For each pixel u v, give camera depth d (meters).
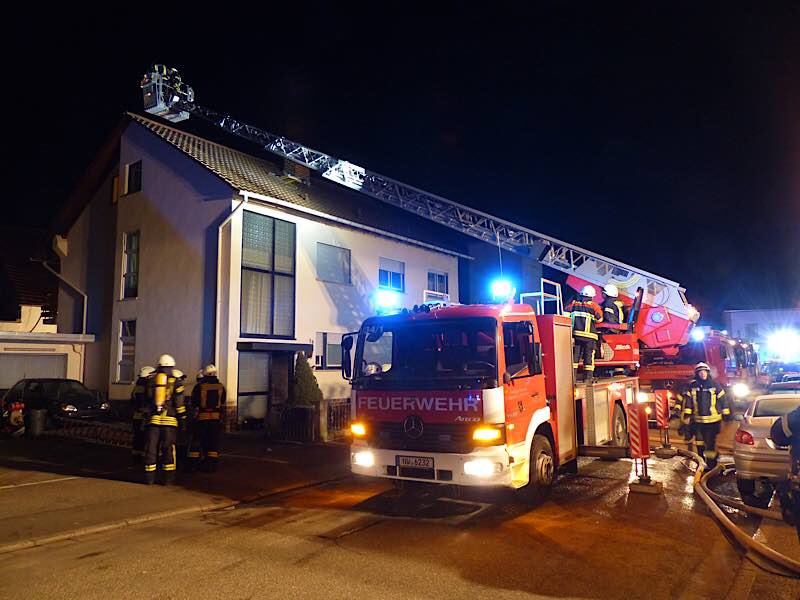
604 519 6.41
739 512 6.78
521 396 6.75
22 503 7.09
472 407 6.29
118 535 5.99
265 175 18.00
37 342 17.62
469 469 6.21
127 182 17.45
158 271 16.03
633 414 7.93
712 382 9.34
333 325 17.22
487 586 4.48
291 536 5.84
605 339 11.04
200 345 14.80
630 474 9.02
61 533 5.87
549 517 6.50
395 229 20.31
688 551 5.33
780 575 4.74
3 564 5.08
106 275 18.67
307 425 12.36
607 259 14.16
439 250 21.73
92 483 8.22
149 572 4.82
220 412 9.33
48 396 14.26
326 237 17.31
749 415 7.27
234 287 14.44
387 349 7.25
